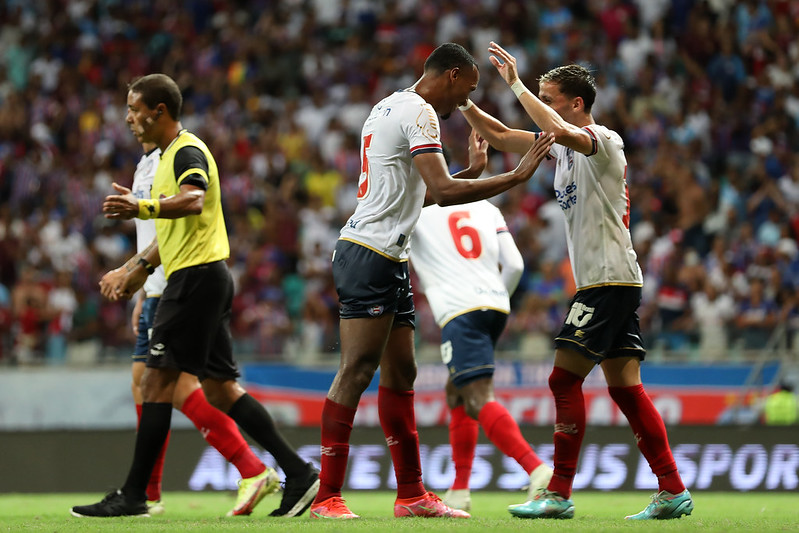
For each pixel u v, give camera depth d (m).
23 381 38.22
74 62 66.50
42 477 34.12
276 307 47.47
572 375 17.16
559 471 17.25
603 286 16.92
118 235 53.50
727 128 56.72
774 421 35.75
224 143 58.88
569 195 17.22
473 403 20.47
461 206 21.98
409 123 16.23
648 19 62.53
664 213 52.03
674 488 17.39
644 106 58.31
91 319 45.00
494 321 21.11
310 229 52.72
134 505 17.97
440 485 32.53
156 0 69.44
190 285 18.34
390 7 65.94
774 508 23.73
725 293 44.84
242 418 19.42
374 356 16.66
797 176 52.88
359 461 32.59
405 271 17.08
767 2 61.84
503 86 59.75
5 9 70.12
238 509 19.50
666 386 36.72
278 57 64.69
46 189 57.94
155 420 18.05
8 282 51.38
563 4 64.75
